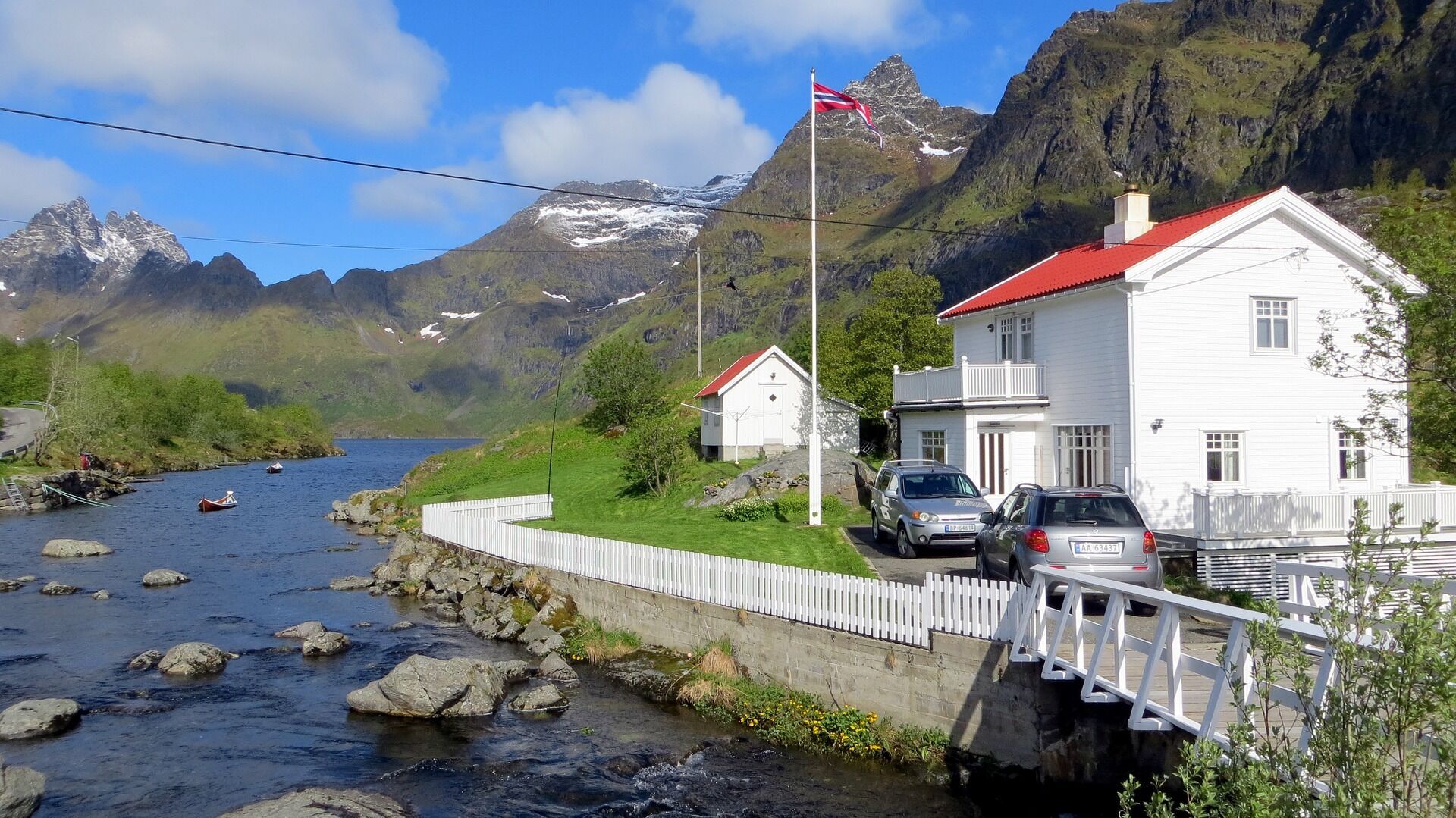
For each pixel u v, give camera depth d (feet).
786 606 58.29
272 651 73.05
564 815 43.09
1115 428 86.43
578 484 167.84
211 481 307.17
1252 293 86.48
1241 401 86.12
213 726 55.57
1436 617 17.16
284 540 147.95
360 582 102.83
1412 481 96.73
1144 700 33.83
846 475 115.14
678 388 252.21
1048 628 49.47
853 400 164.66
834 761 48.78
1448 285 51.72
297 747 51.83
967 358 109.19
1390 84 587.27
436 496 183.83
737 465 164.76
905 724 49.29
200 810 43.47
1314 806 17.84
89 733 54.13
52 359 358.84
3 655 71.82
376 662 70.03
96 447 304.50
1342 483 87.81
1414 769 17.84
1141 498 83.46
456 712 56.95
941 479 84.28
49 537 150.20
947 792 44.34
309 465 435.53
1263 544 73.36
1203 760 19.58
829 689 53.78
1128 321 84.43
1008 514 59.52
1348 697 18.24
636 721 55.72
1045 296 95.55
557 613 78.02
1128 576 52.19
